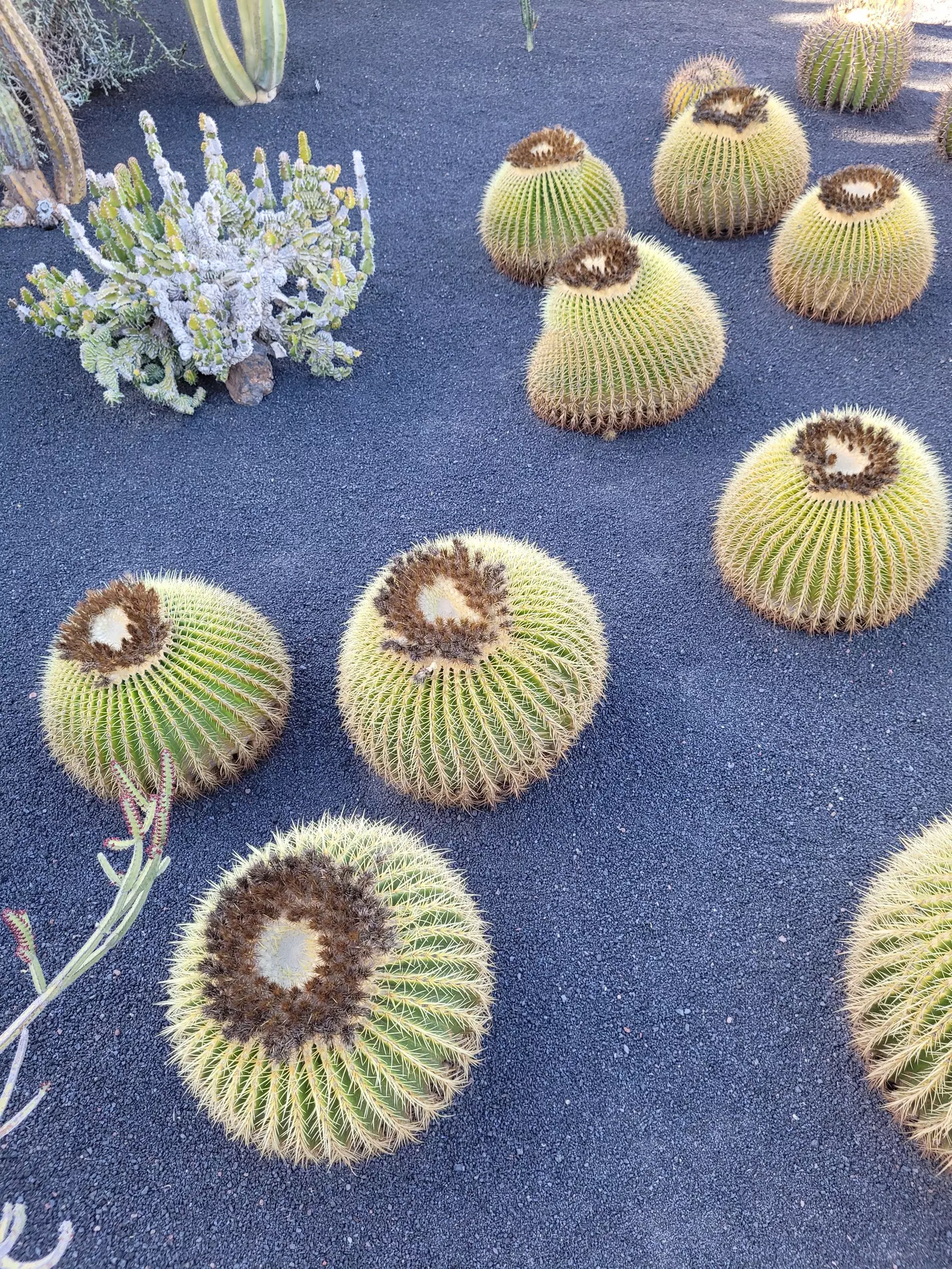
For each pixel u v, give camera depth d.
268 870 1.34
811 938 1.71
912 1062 1.38
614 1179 1.46
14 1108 1.60
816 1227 1.40
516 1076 1.57
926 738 1.97
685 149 3.28
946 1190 1.42
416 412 2.86
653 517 2.48
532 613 1.69
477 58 4.65
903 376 2.82
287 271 3.04
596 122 4.13
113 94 4.52
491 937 1.74
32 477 2.74
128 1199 1.49
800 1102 1.52
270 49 4.19
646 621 2.24
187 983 1.36
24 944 0.97
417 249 3.50
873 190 2.88
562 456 2.68
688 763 1.97
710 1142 1.49
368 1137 1.31
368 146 4.07
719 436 2.69
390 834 1.58
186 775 1.89
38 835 1.97
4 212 3.69
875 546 1.98
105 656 1.72
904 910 1.43
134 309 2.79
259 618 2.07
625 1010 1.64
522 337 3.09
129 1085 1.61
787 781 1.93
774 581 2.12
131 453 2.80
